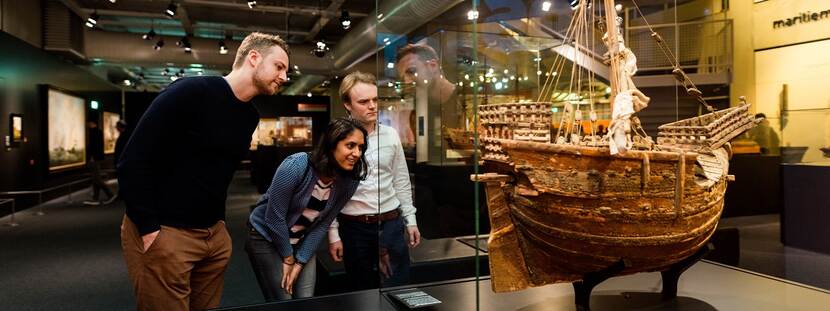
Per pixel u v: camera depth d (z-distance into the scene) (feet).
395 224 6.40
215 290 6.46
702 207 4.98
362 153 6.82
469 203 6.04
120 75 43.06
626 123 4.65
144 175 5.30
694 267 6.98
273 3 27.53
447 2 6.16
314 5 27.73
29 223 23.58
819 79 13.08
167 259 5.48
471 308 5.19
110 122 44.11
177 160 5.55
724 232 11.25
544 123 4.99
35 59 28.48
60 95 32.60
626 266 4.78
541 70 8.87
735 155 14.47
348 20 24.21
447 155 6.21
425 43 6.48
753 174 14.53
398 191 6.55
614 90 5.45
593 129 5.90
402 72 6.70
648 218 4.63
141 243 5.49
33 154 29.07
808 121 13.20
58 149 32.60
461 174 6.08
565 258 4.86
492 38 8.20
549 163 4.57
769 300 5.53
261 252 7.41
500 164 4.84
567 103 6.54
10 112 25.89
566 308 5.24
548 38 8.63
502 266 5.05
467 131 6.12
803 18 13.23
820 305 5.43
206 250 5.93
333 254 7.96
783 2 13.58
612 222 4.57
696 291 5.90
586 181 4.54
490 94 8.24
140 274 5.55
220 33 34.83
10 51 24.95
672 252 4.93
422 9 6.26
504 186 4.89
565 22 8.60
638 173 4.60
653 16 14.23
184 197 5.58
